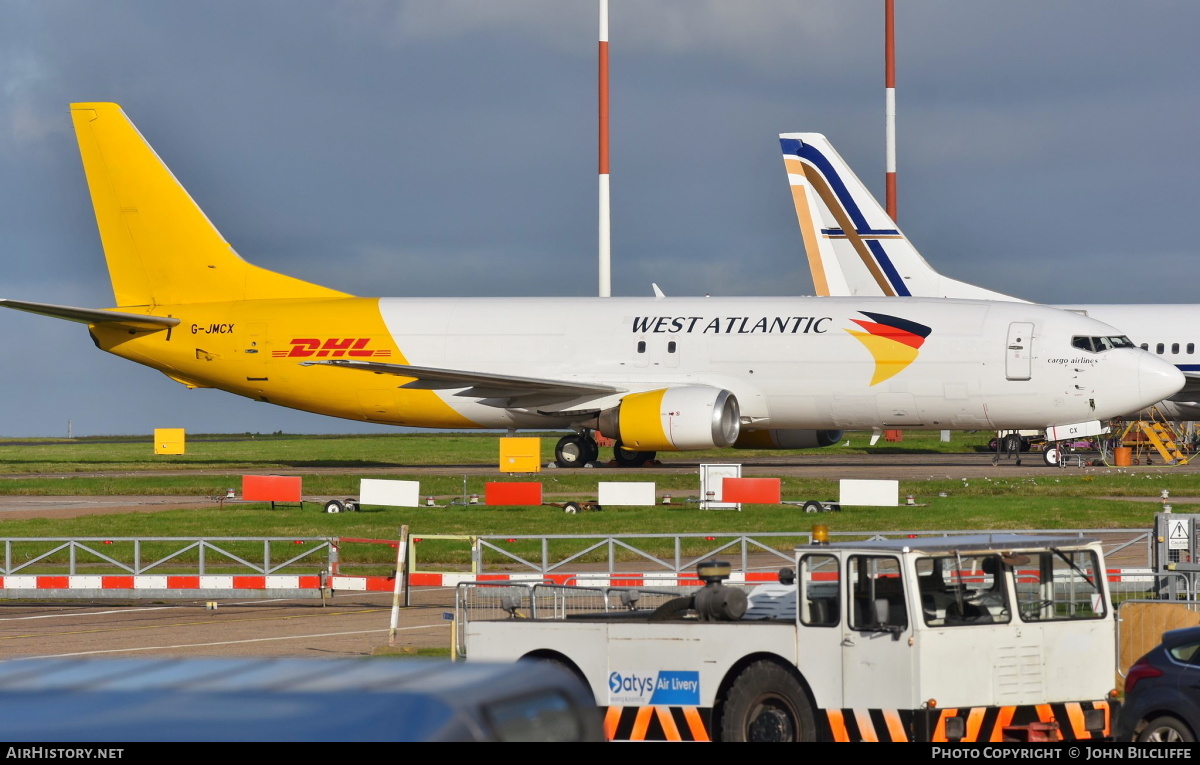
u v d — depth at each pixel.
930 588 53.53
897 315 197.25
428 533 136.12
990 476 199.25
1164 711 50.91
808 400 199.88
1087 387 188.75
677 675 57.41
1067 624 55.06
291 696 25.25
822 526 61.41
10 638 89.50
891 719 52.62
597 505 159.25
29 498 194.50
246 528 145.25
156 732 24.25
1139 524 137.75
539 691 26.92
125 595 105.94
